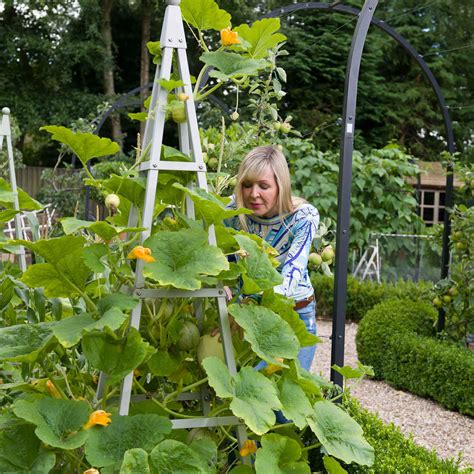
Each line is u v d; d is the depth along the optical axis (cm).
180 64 187
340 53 1639
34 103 1644
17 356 160
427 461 267
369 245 915
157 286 178
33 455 155
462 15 1477
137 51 1862
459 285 543
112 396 188
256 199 247
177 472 151
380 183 901
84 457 170
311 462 263
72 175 1160
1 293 224
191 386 185
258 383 165
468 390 456
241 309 173
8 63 1647
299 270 239
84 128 968
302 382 183
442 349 498
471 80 1542
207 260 165
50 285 178
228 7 1548
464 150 1569
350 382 549
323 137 1605
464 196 594
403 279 930
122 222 211
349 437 180
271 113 360
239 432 178
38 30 1659
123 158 1416
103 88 1798
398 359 533
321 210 867
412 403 494
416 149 1708
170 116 195
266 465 164
